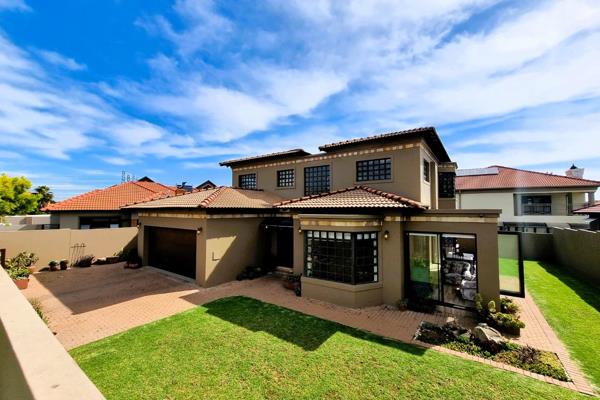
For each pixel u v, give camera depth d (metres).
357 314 10.37
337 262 11.79
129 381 6.23
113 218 24.62
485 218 10.20
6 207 25.06
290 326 9.20
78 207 23.14
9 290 4.26
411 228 11.70
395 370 6.69
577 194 26.33
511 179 29.56
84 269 17.77
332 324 9.41
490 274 10.03
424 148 15.00
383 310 10.84
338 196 13.48
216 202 14.57
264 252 17.28
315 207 12.50
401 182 14.31
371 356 7.32
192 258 15.55
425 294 11.60
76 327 9.12
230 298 12.13
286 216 17.03
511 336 8.57
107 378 6.33
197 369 6.71
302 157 18.77
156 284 14.34
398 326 9.29
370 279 11.65
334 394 5.85
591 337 8.46
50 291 13.13
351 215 11.36
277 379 6.35
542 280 15.16
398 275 11.31
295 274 14.06
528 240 21.66
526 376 6.47
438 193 20.20
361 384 6.18
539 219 26.95
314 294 12.19
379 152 15.16
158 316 10.07
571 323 9.49
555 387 6.06
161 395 5.79
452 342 8.08
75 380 1.88
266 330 8.88
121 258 20.30
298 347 7.79
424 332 8.70
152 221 17.73
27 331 2.63
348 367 6.82
